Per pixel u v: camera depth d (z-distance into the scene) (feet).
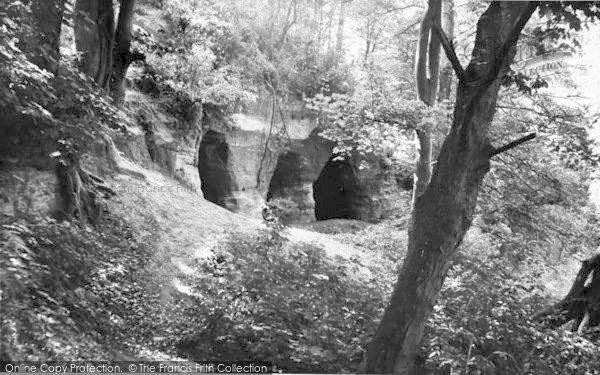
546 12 23.79
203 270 33.55
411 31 70.13
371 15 77.56
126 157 54.13
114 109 25.91
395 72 69.51
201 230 44.98
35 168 27.55
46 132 24.04
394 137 48.65
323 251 33.73
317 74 91.30
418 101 42.86
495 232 52.31
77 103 24.40
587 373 24.93
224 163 79.15
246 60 79.41
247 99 73.00
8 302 15.15
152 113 63.41
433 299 22.12
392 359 21.52
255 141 81.71
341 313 27.25
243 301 26.40
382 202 100.42
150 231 39.73
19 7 23.99
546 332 26.27
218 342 23.97
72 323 18.15
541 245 55.98
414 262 22.09
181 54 67.21
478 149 22.47
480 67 23.00
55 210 27.89
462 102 22.97
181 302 28.66
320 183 108.88
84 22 40.16
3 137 25.43
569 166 42.32
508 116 49.11
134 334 23.00
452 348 22.31
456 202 22.18
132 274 29.84
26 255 17.20
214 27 71.77
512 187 50.83
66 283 20.93
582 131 41.22
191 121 68.13
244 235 37.37
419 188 46.57
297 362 22.90
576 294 33.63
